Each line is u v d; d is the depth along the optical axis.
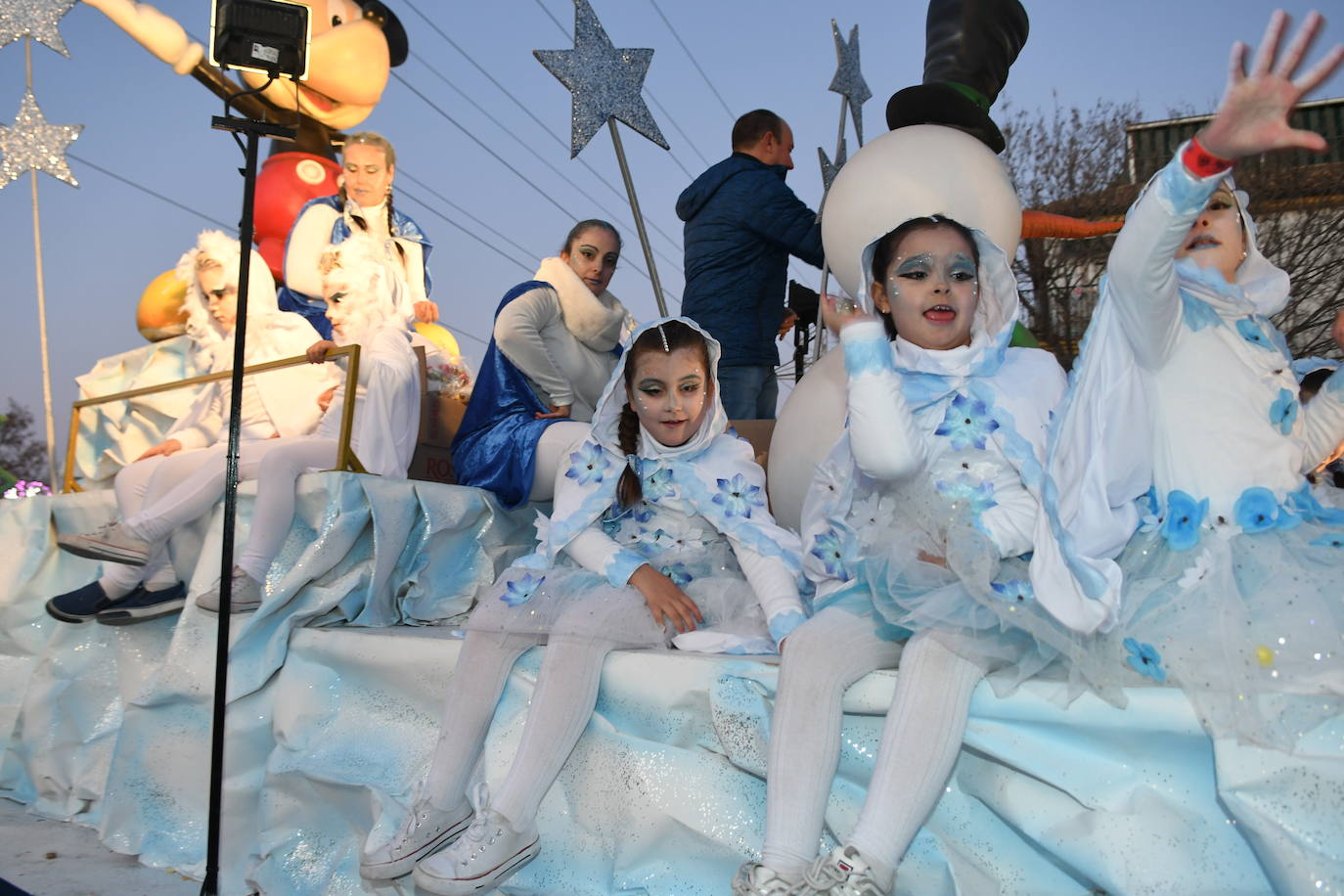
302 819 2.68
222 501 3.27
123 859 2.91
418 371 3.76
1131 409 1.93
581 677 2.23
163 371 4.26
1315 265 9.31
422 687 2.56
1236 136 1.66
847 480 2.21
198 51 4.71
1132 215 1.85
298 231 4.30
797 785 1.83
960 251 2.15
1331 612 1.66
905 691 1.82
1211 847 1.68
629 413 2.64
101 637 3.52
